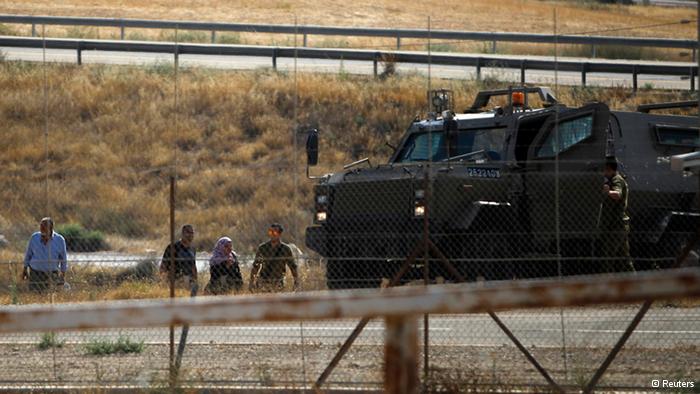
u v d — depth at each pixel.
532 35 119.88
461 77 115.25
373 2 180.62
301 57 117.31
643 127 62.69
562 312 38.44
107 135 103.88
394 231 55.44
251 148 102.19
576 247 54.84
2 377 36.09
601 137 55.31
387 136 103.38
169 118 106.94
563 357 37.09
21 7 156.38
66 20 126.12
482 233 54.19
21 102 107.00
